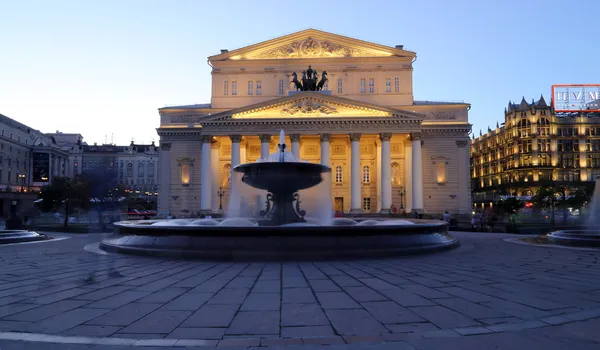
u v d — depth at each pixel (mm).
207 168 52438
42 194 42156
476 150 114125
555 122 92500
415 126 50406
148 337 5363
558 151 92250
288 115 51906
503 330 5637
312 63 58219
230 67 58938
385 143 50594
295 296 7574
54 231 33531
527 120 92812
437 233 15656
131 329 5672
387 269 10641
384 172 50375
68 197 38219
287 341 5203
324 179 18719
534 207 61406
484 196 101250
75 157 112062
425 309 6672
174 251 12766
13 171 90938
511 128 95000
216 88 58906
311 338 5297
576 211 58406
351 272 10172
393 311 6555
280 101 51625
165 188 58156
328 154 51125
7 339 5277
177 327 5754
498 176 101562
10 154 89500
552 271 10398
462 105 56938
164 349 4957
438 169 55938
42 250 15641
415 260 12383
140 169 113812
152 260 12398
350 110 51562
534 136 91562
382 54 58000
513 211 48500
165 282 8914
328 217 19766
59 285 8602
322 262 11930
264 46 58844
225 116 51781
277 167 16609
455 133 55906
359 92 57719
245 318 6180
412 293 7801
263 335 5438
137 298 7430
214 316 6277
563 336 5410
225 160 57656
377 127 50844
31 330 5637
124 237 15102
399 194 56000
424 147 56344
